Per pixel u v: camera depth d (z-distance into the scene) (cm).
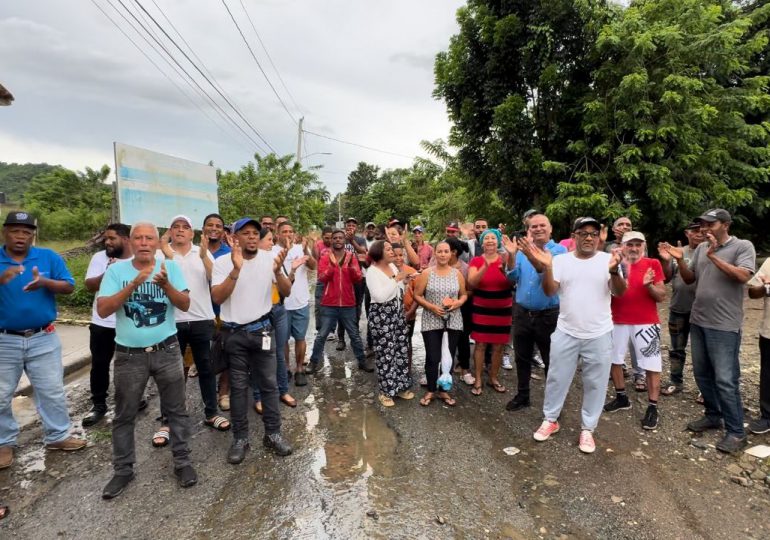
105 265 403
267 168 1911
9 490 303
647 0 914
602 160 937
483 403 449
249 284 338
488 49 980
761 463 328
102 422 409
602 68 866
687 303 452
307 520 273
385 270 438
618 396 425
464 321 505
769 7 989
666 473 322
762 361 367
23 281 324
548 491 303
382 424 403
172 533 261
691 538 257
